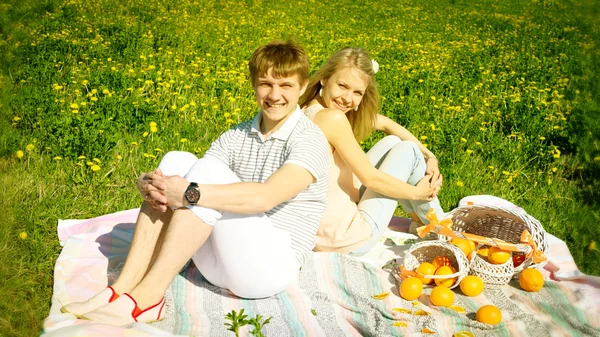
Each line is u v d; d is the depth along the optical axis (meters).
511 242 3.78
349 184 3.75
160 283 2.79
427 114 7.00
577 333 3.00
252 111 6.64
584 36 13.64
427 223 3.99
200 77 7.63
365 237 3.64
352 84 3.50
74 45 8.73
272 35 11.48
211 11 13.43
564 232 4.72
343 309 3.15
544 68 9.95
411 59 10.12
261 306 3.06
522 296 3.34
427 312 3.07
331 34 12.25
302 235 3.20
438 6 17.44
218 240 2.90
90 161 4.88
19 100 6.27
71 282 3.30
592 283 3.51
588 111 7.59
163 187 2.74
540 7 17.59
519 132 6.58
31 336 3.09
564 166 5.89
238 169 3.23
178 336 2.62
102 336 2.47
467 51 11.30
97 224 4.09
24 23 10.08
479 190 5.24
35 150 5.12
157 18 11.64
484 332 3.00
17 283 3.45
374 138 6.15
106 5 12.37
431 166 3.90
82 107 6.11
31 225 4.06
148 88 7.00
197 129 5.92
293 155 3.01
